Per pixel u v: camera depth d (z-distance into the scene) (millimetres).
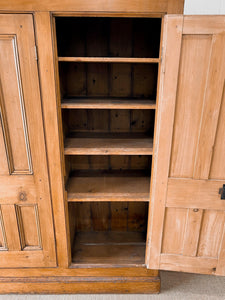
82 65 1623
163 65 1162
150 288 1655
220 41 1104
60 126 1318
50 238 1523
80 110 1730
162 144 1294
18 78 1197
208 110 1218
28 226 1503
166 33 1112
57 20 1391
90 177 1751
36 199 1429
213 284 1762
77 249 1784
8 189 1398
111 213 1983
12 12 1104
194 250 1498
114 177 1753
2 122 1269
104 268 1618
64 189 1438
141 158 1845
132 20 1532
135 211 1973
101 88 1676
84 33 1559
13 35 1132
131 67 1628
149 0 1103
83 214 1983
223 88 1176
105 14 1140
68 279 1627
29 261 1574
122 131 1779
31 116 1265
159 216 1443
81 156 1832
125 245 1838
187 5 1294
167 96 1208
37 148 1324
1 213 1455
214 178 1339
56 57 1197
